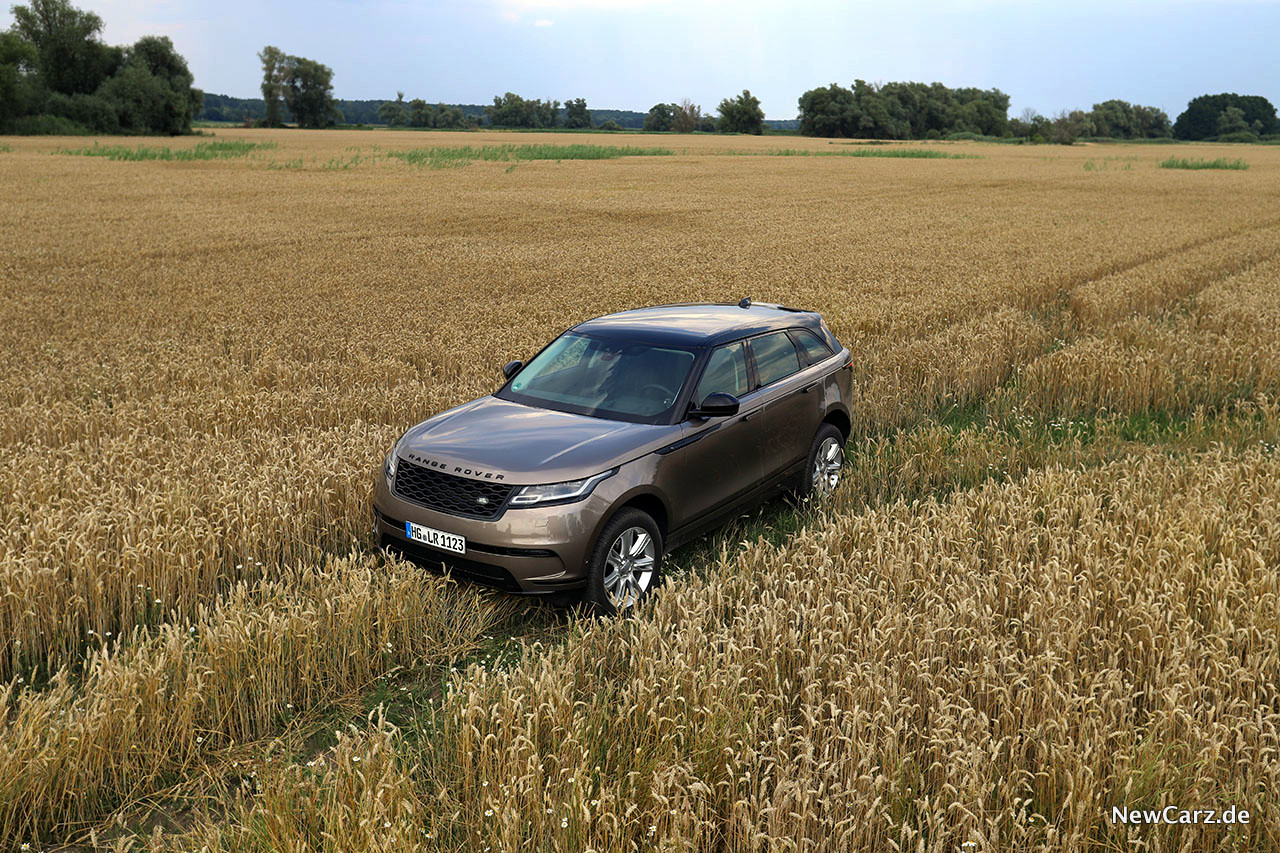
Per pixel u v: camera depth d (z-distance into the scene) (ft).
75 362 41.16
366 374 38.11
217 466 25.46
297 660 16.44
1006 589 17.51
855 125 594.24
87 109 373.20
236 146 280.10
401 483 19.66
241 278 72.43
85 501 22.20
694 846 11.38
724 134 606.55
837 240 100.17
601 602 18.85
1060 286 64.85
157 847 12.01
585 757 12.51
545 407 21.97
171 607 19.26
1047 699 13.60
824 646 15.23
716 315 25.43
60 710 14.08
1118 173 242.58
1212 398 36.47
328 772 12.69
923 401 36.45
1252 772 12.40
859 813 11.92
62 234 99.50
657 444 19.98
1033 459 29.17
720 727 13.32
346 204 140.15
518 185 182.70
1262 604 16.80
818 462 26.37
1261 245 88.43
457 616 18.67
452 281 71.51
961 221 120.88
